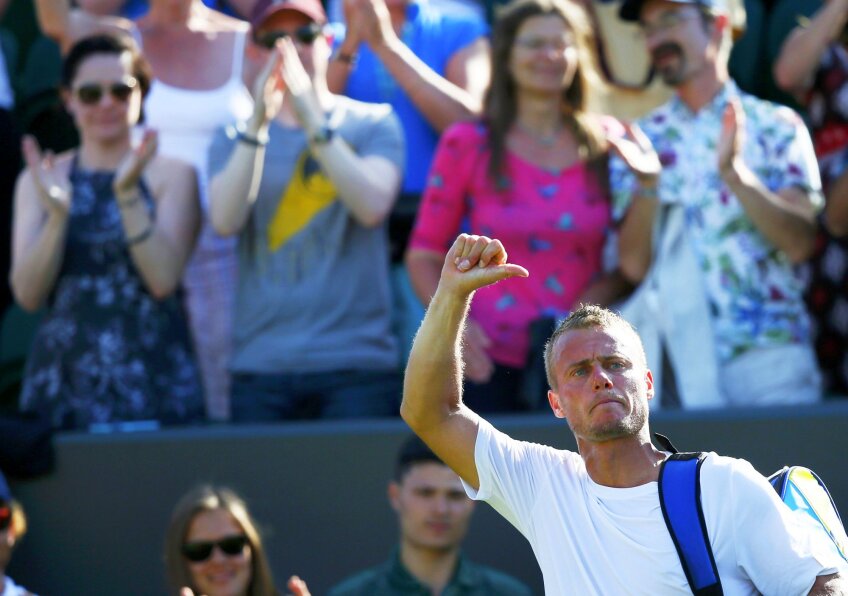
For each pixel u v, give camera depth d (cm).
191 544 1917
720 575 1153
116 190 2239
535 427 2105
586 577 1191
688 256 2217
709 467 1184
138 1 2789
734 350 2222
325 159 2231
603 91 2539
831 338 2350
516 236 2205
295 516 2164
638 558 1173
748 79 2794
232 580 1919
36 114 2738
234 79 2491
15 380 2653
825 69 2412
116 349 2245
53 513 2205
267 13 2314
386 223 2434
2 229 2620
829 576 1151
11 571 2200
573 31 2250
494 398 2173
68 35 2653
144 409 2242
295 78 2248
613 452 1209
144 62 2372
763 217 2197
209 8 2673
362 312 2275
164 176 2316
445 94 2416
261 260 2281
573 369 1213
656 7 2298
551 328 2166
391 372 2283
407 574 1970
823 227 2358
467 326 2169
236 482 2177
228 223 2248
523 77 2228
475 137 2238
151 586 2186
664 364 2203
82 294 2258
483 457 1270
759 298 2231
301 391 2238
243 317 2277
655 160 2184
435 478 1956
